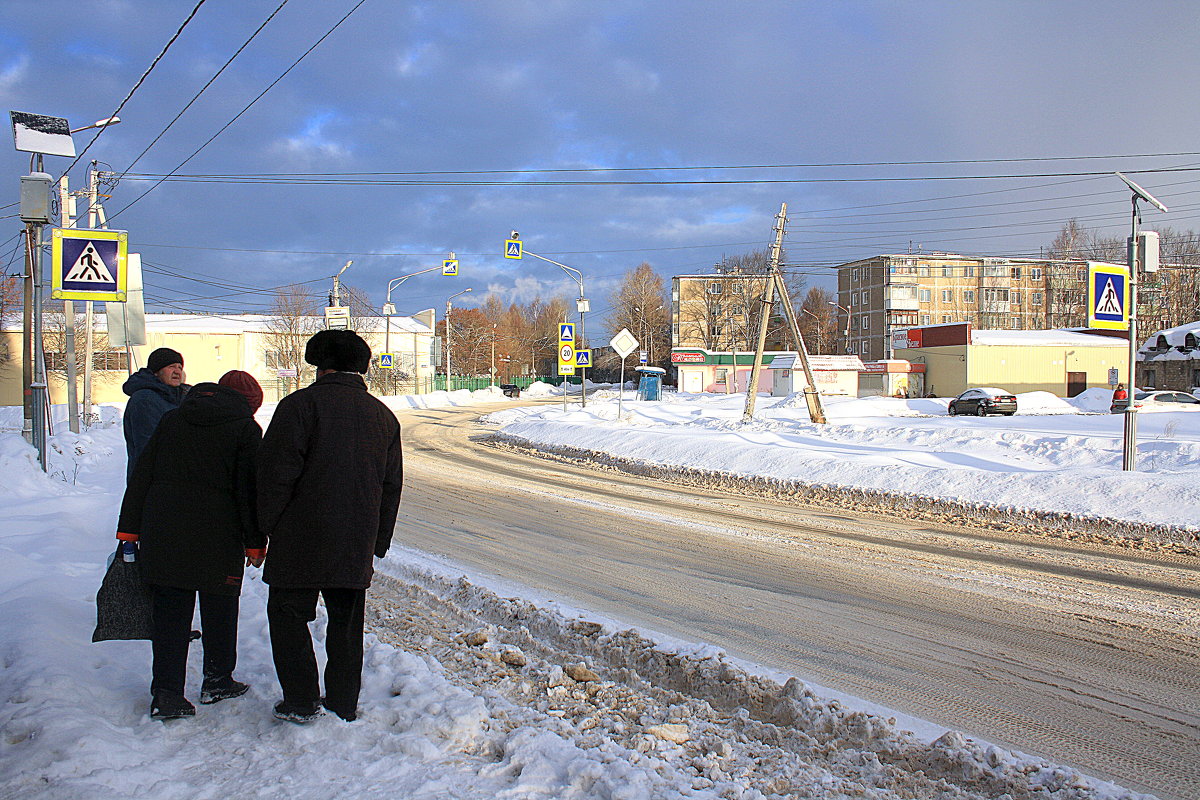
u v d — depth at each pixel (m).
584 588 7.65
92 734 3.54
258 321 64.50
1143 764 4.09
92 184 24.61
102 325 55.16
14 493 11.06
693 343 97.50
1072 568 8.66
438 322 99.12
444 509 12.77
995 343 53.09
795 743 4.14
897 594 7.52
